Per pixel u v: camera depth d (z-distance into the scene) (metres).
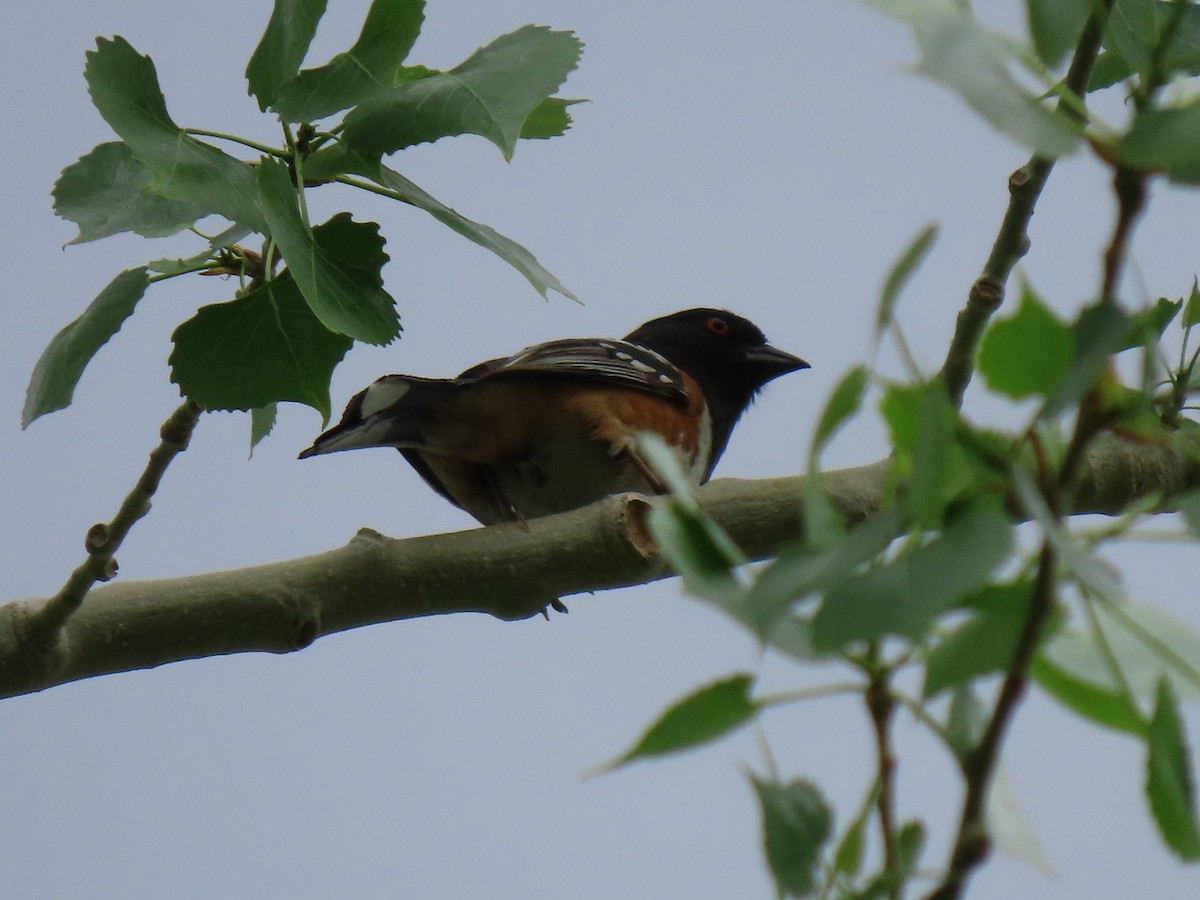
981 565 2.65
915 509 2.74
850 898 3.03
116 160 7.02
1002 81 2.59
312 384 6.94
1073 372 2.72
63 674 7.17
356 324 6.48
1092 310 2.79
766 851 3.08
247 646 7.43
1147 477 8.38
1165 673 3.15
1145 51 2.99
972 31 2.61
